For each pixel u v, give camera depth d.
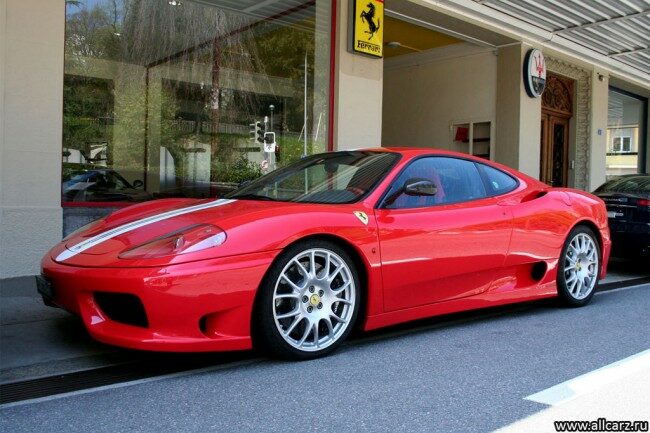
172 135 9.77
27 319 4.43
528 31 10.89
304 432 2.57
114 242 3.46
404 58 12.84
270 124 9.45
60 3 6.07
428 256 3.96
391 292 3.82
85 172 7.92
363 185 4.03
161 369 3.43
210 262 3.13
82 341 3.94
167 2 9.08
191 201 4.43
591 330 4.41
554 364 3.55
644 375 3.36
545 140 12.63
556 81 12.88
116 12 8.61
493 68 11.54
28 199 5.96
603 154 13.79
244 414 2.76
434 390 3.09
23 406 2.88
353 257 3.70
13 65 5.80
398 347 3.90
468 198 4.43
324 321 3.61
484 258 4.31
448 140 12.36
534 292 4.76
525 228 4.62
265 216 3.45
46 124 6.02
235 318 3.22
